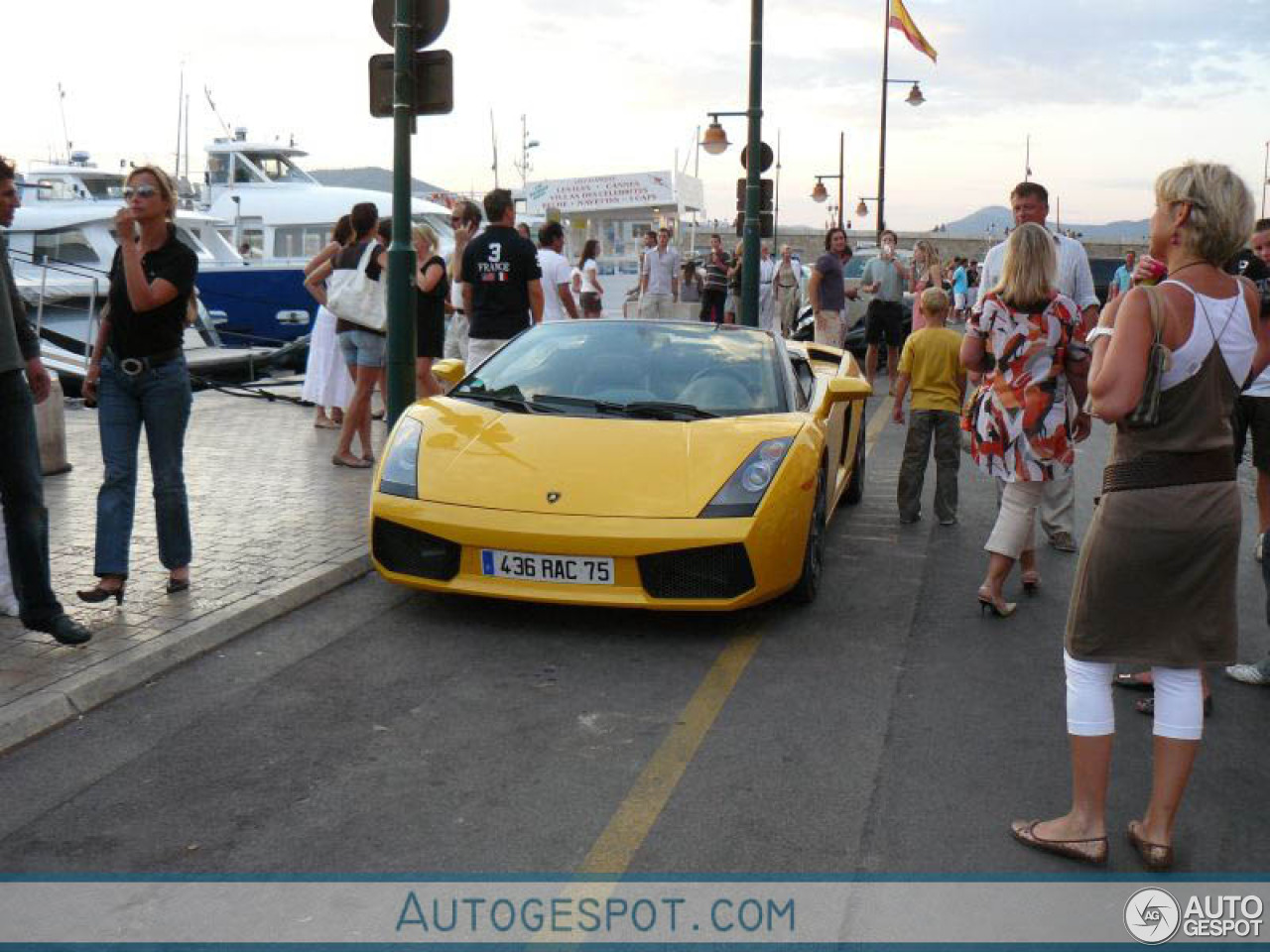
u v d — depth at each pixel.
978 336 5.33
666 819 3.36
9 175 4.37
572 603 4.86
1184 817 3.48
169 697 4.22
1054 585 6.01
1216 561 3.03
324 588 5.47
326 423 10.03
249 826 3.29
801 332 15.47
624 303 21.81
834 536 7.07
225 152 20.22
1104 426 12.34
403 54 6.98
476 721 4.05
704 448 5.19
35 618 4.37
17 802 3.42
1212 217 2.97
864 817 3.40
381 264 7.96
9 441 4.27
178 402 5.02
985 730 4.06
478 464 5.16
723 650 4.85
